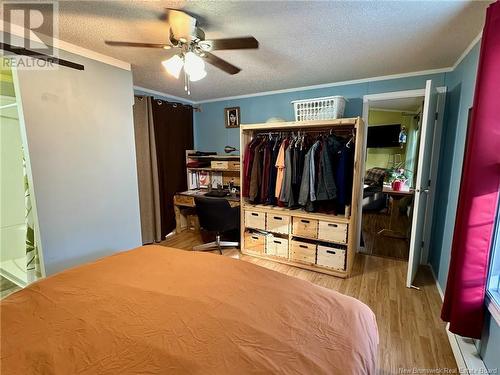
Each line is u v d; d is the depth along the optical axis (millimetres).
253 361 900
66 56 2070
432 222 2953
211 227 3262
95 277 1466
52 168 2029
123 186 2594
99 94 2320
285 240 3080
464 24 1755
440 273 2555
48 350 956
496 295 1461
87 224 2303
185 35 1601
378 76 2980
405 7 1564
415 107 4121
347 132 3027
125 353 945
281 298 1272
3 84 2061
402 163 4961
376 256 3320
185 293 1313
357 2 1512
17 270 2264
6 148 2156
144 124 3551
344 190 2717
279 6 1554
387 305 2260
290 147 2945
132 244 2719
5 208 2191
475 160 1424
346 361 909
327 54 2316
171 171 4016
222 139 4277
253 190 3225
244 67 2662
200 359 913
